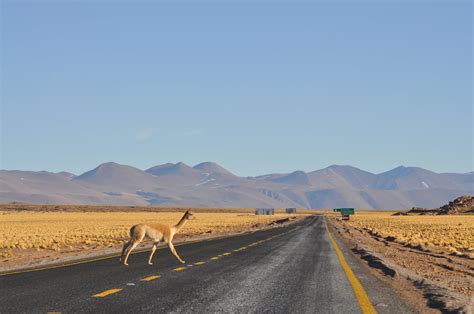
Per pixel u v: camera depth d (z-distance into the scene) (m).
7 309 14.23
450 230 95.69
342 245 47.81
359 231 93.88
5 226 106.88
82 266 26.11
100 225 114.69
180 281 20.50
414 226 120.06
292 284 20.22
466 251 46.00
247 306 15.30
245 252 36.75
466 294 18.64
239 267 26.31
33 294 16.86
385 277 23.56
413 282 21.97
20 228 96.88
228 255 33.91
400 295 18.16
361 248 42.62
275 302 16.08
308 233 75.50
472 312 14.85
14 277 21.38
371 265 29.28
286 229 95.00
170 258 31.22
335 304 15.98
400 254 39.06
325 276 23.16
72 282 19.88
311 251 39.03
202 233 79.75
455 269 28.11
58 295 16.69
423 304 16.44
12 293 17.03
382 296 17.80
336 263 29.61
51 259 30.34
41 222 136.00
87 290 17.81
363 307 15.55
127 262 28.45
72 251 41.06
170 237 27.41
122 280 20.58
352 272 25.06
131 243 26.75
